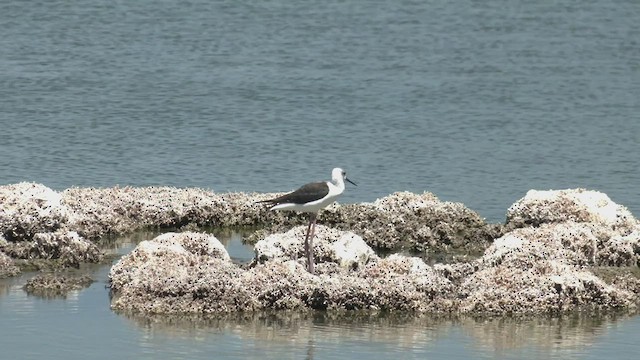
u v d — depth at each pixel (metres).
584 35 75.25
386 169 43.22
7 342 22.28
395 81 61.34
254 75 61.75
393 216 31.50
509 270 25.78
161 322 23.73
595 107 56.44
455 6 83.75
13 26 71.81
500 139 49.16
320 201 25.34
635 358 22.31
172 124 50.31
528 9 83.25
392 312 24.84
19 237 28.62
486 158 45.50
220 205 32.34
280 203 25.53
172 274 25.02
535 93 59.38
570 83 61.91
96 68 62.19
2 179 40.41
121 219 31.23
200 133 48.75
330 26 76.31
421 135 49.53
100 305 24.67
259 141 47.47
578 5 84.38
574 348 22.86
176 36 71.88
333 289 24.88
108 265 27.78
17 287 25.77
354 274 25.88
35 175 41.09
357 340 22.95
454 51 70.00
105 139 47.06
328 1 84.44
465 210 32.22
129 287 24.83
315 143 47.47
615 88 61.06
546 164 44.62
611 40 73.75
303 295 24.84
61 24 72.81
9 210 28.66
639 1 85.69
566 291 25.34
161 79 60.06
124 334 22.92
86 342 22.41
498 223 32.50
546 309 25.06
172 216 31.86
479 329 23.94
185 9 79.25
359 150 46.38
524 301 25.05
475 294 25.09
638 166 44.53
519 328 24.06
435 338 23.25
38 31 70.88
